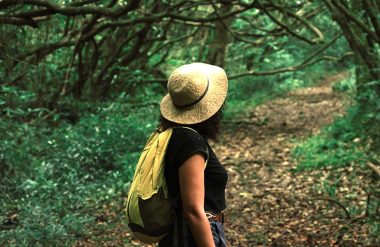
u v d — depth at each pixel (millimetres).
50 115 10406
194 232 2797
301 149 9852
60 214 6785
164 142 2906
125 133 9469
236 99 16109
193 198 2795
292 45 20859
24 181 7414
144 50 13367
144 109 11758
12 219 6586
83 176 8219
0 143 7457
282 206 7203
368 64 9109
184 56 17219
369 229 5938
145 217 2906
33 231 5746
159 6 12258
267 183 8312
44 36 11312
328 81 19500
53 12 8023
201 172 2830
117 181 8125
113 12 8156
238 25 16188
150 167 2914
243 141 11070
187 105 2977
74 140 8930
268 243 6004
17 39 9844
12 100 9719
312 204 7125
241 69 17750
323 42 10789
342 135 9781
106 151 8688
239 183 8445
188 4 12852
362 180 7676
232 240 6148
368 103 9797
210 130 2994
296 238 6074
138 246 6020
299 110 14281
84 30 10625
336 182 7566
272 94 16688
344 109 13531
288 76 17922
